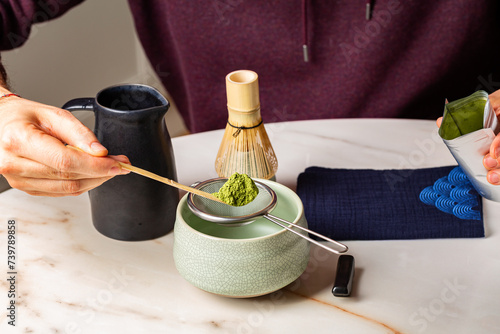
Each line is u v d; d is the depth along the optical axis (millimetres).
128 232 843
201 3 1117
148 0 1200
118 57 1855
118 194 823
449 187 882
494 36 1116
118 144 809
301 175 918
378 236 840
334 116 1168
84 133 761
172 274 806
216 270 745
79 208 901
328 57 1125
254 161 858
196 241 750
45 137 748
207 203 806
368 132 1022
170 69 1276
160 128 819
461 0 1063
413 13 1079
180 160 973
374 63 1115
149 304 771
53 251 835
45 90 1643
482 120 804
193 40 1149
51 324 751
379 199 874
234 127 851
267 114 1184
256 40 1129
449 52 1101
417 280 787
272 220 760
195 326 747
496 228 848
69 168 744
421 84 1127
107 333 742
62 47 1649
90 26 1715
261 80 1162
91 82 1785
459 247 825
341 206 864
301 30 1108
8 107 793
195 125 1241
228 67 1165
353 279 790
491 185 803
